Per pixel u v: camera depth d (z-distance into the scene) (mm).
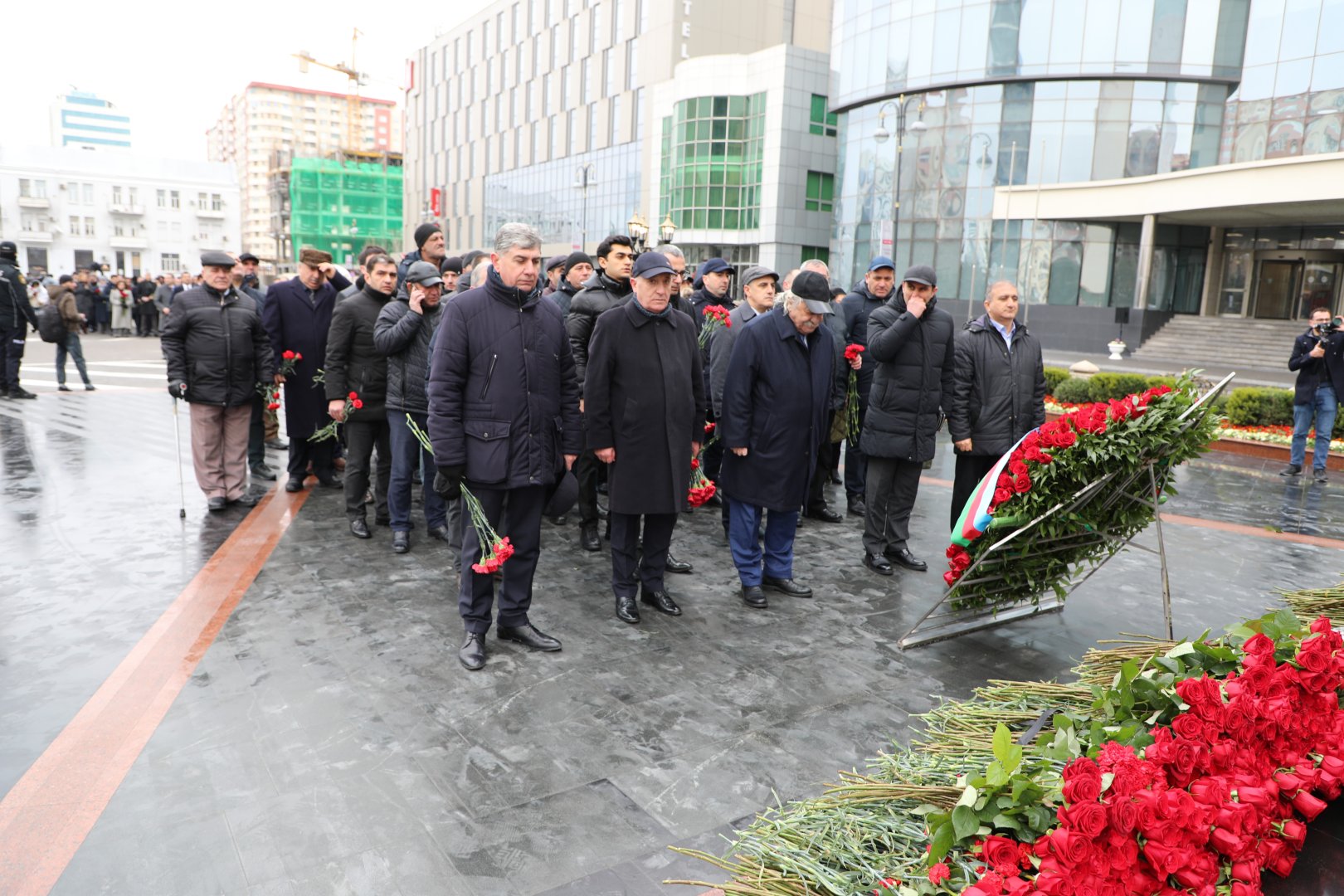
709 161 41812
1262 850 2043
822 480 6926
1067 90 28859
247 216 179250
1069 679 3998
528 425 3984
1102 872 1677
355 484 6020
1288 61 26328
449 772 3053
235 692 3619
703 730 3420
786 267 40688
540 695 3689
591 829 2742
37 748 3135
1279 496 8461
